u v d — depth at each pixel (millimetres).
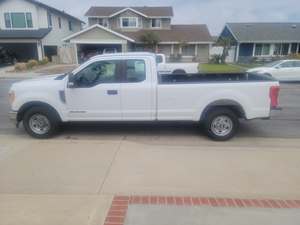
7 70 26812
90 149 5898
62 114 6750
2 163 5164
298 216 3471
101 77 6668
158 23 38656
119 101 6645
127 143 6316
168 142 6516
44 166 5023
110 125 7820
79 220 3389
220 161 5254
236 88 6473
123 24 38281
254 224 3309
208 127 6621
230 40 37500
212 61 36062
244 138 6883
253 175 4672
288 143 6523
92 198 3910
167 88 6543
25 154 5617
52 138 6801
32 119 6758
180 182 4418
